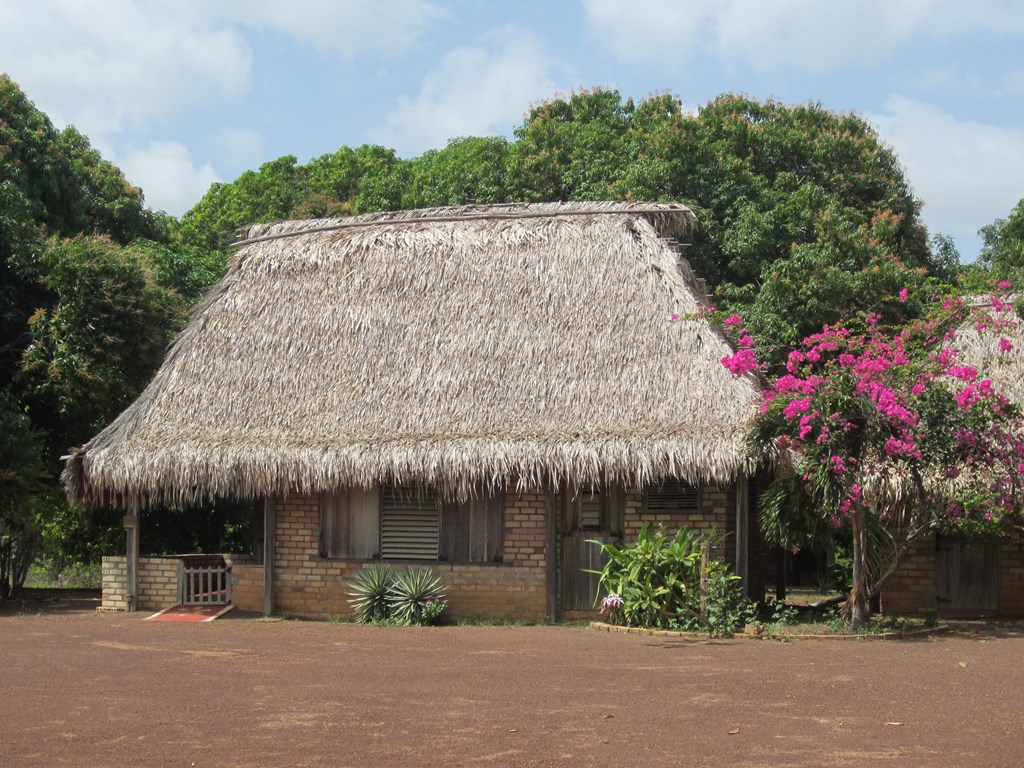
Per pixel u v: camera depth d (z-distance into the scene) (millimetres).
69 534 22875
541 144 30375
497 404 15688
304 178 43906
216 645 12930
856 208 27859
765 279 24031
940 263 29859
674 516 15461
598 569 15539
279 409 16344
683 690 9672
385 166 42844
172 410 16609
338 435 15766
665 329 15977
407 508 16156
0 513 18141
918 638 13586
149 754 7523
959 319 15680
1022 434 14359
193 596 16969
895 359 13547
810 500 14078
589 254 17203
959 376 13617
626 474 14562
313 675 10555
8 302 20859
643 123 30656
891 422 13203
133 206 26047
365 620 15484
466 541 15906
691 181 26500
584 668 10930
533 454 14789
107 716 8680
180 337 17812
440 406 15844
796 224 25547
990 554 16250
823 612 16375
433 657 11797
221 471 15570
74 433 21578
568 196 29047
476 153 31969
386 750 7578
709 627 13898
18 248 20562
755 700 9227
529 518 15734
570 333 16297
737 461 14125
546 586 15531
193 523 23906
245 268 18469
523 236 17719
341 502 16328
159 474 15727
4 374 21328
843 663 11281
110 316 20109
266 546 16297
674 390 15258
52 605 18438
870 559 14148
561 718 8523
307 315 17516
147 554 23156
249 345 17281
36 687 9961
